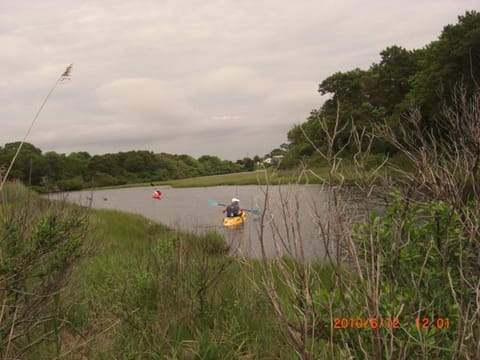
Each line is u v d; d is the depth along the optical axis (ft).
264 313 14.74
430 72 119.44
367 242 7.95
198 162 516.32
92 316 14.25
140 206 123.85
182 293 15.72
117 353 11.72
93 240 17.79
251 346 12.59
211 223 65.41
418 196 9.64
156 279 16.85
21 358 9.62
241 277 16.46
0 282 9.23
